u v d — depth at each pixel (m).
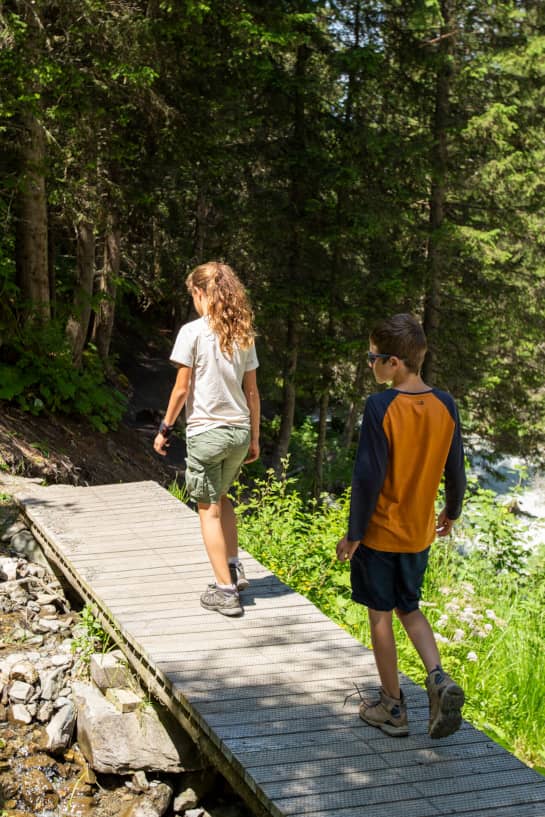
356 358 17.06
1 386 10.71
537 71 17.14
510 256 17.73
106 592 5.20
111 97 10.99
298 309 17.39
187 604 5.04
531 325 18.55
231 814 4.31
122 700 4.57
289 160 16.70
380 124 17.42
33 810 4.18
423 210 18.48
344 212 16.77
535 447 19.47
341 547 3.40
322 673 4.24
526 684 5.26
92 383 12.29
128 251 24.08
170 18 10.59
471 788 3.30
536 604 6.65
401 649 5.50
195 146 12.43
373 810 3.15
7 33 9.24
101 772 4.38
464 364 18.08
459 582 6.87
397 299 16.84
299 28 15.91
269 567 6.70
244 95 15.10
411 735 3.70
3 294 11.26
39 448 10.04
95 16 9.95
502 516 7.70
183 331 4.55
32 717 4.73
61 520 6.66
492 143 17.33
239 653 4.43
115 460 11.79
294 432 24.75
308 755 3.50
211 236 22.94
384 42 17.14
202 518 4.86
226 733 3.65
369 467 3.30
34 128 10.55
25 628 5.58
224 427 4.57
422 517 3.44
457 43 17.39
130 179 13.31
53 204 11.44
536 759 4.76
